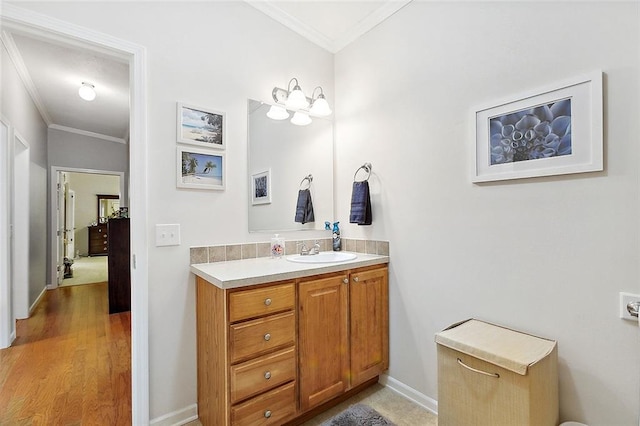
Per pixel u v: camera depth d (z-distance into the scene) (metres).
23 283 3.43
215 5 1.91
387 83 2.12
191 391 1.75
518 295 1.47
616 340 1.19
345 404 1.89
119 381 2.12
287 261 1.93
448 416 1.41
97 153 5.38
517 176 1.45
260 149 2.10
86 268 6.87
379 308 2.03
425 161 1.88
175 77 1.75
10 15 1.32
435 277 1.82
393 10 2.06
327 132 2.49
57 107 4.12
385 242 2.12
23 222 3.42
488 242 1.58
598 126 1.22
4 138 2.67
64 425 1.67
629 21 1.16
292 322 1.60
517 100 1.46
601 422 1.23
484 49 1.59
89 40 1.51
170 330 1.70
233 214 1.96
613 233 1.20
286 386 1.57
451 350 1.40
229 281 1.39
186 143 1.78
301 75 2.34
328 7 2.11
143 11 1.66
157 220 1.67
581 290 1.28
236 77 1.99
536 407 1.16
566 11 1.32
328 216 2.46
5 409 1.81
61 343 2.78
